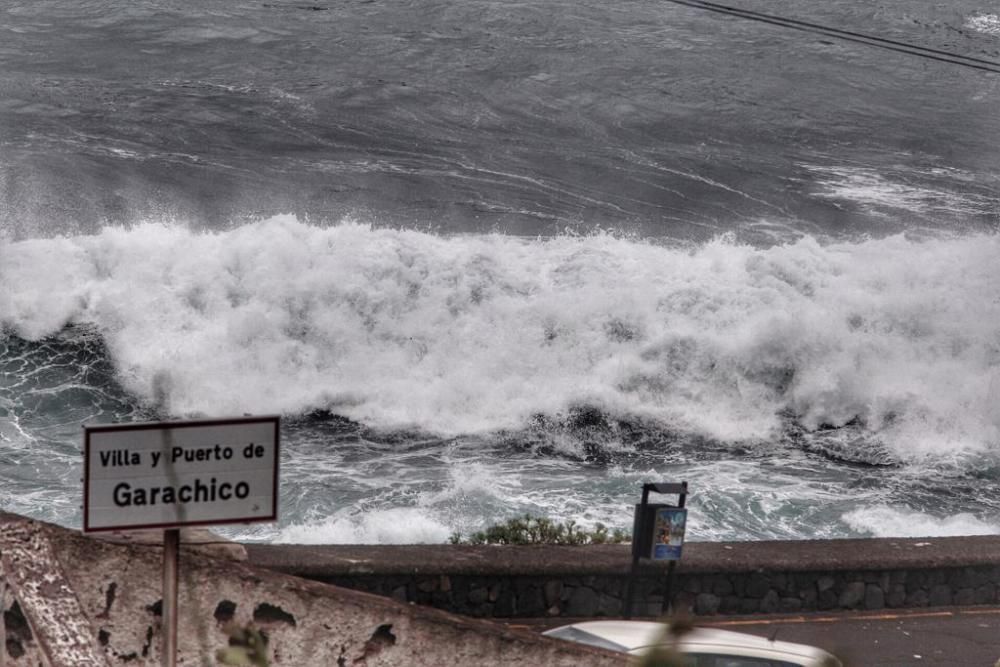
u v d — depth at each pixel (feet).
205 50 485.56
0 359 217.36
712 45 560.61
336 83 458.50
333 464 189.88
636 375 225.35
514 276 237.66
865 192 397.19
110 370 217.36
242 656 37.52
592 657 57.57
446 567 113.70
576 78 492.13
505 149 409.28
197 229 310.45
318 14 545.03
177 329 223.30
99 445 42.88
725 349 228.02
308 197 343.46
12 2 527.81
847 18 641.40
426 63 491.72
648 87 492.54
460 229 326.03
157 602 48.03
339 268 230.89
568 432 212.84
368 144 400.26
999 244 271.28
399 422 211.82
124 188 336.90
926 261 257.14
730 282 244.22
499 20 556.92
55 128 385.70
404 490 179.63
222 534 158.10
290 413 214.69
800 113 486.38
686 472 197.47
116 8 528.63
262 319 223.10
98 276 228.02
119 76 446.19
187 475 43.96
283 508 170.19
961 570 132.16
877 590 129.29
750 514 179.83
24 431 195.00
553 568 116.88
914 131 481.46
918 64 572.10
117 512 43.34
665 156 419.13
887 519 181.27
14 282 224.74
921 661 115.44
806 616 125.59
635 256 248.93
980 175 431.84
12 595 46.19
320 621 51.31
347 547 116.37
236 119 411.75
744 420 223.10
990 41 625.00
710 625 120.47
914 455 211.82
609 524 171.42
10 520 47.37
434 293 232.73
